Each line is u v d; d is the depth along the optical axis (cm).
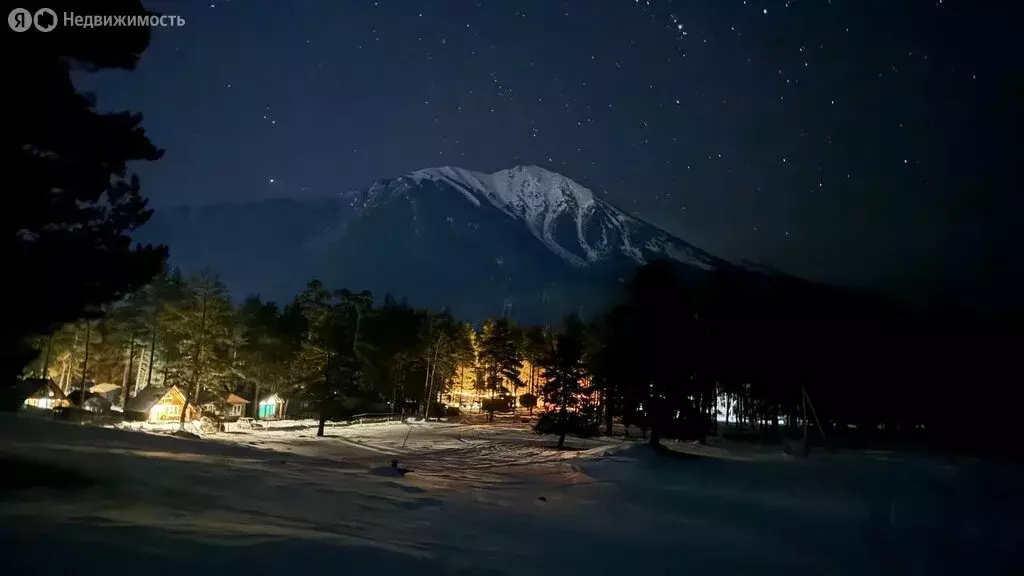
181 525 856
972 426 5569
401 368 7531
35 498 955
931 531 1580
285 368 6712
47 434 1977
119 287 1235
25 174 1064
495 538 1121
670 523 1538
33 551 650
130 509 945
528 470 2791
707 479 2531
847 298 5753
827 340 5562
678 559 1113
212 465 1738
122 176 1269
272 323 6925
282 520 1027
